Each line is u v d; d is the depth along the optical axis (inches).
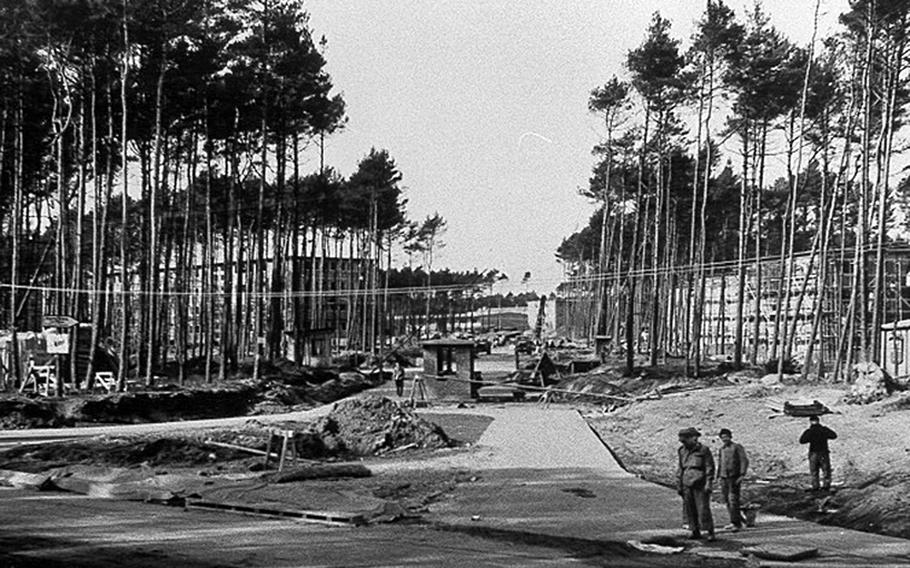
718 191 3193.9
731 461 713.6
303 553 608.1
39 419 1455.5
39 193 2405.3
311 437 1188.5
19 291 2482.8
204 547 626.5
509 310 7416.3
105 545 629.9
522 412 1784.0
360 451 1198.9
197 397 1711.4
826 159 2192.4
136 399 1601.9
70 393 1654.8
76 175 2137.1
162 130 2085.4
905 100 1962.4
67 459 1069.1
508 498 846.5
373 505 767.1
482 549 628.1
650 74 2529.5
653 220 3462.1
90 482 898.1
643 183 2965.1
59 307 2309.3
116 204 2861.7
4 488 920.3
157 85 1870.1
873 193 2390.5
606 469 1032.2
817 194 2871.6
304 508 759.7
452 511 783.7
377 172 3708.2
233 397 1807.3
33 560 577.0
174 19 1800.0
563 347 4097.0
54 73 1892.2
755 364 2406.5
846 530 709.3
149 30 1777.8
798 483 935.7
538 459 1113.4
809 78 2095.2
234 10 2126.0
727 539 673.6
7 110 2064.5
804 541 663.8
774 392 1636.3
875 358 1694.1
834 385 1633.9
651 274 3021.7
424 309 6397.6
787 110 2242.9
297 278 2746.1
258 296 2224.4
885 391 1406.3
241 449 1127.6
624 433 1464.1
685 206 3334.2
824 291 2135.8
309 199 3036.4
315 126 2463.1
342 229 4072.3
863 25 1839.3
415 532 693.3
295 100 2316.7
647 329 3885.3
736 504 710.5
